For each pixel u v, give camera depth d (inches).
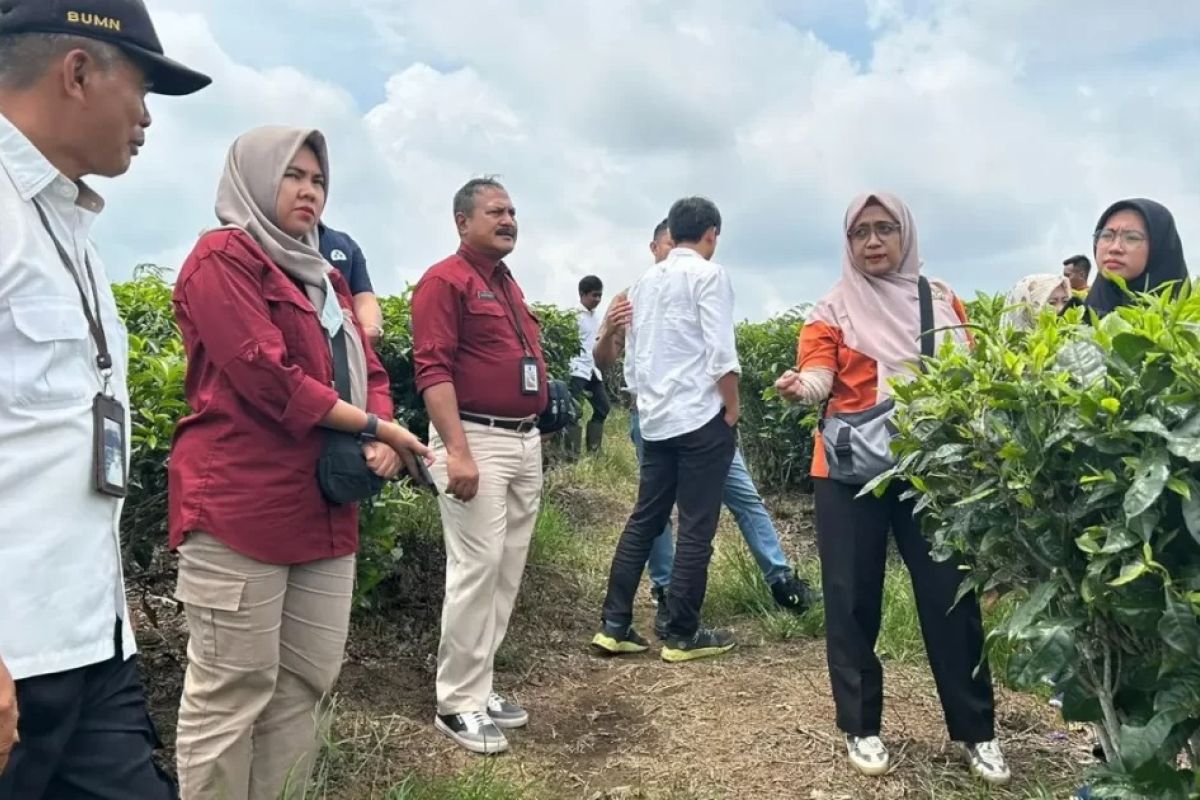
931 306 124.8
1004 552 83.0
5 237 58.9
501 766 130.6
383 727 137.2
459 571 136.8
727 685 158.7
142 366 124.6
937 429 85.5
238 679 94.1
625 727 145.9
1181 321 69.9
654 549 193.3
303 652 101.1
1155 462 64.6
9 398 58.6
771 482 306.2
